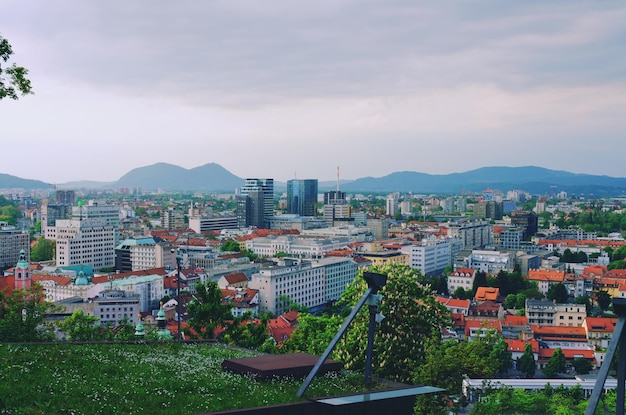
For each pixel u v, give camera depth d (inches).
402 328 3855.8
